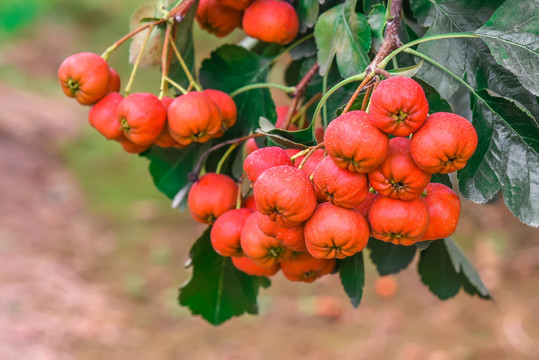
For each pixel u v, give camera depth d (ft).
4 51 14.62
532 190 2.39
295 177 2.33
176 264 9.36
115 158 11.94
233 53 2.74
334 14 2.55
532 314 8.13
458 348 7.66
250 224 2.50
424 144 2.27
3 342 7.06
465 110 2.64
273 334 8.18
